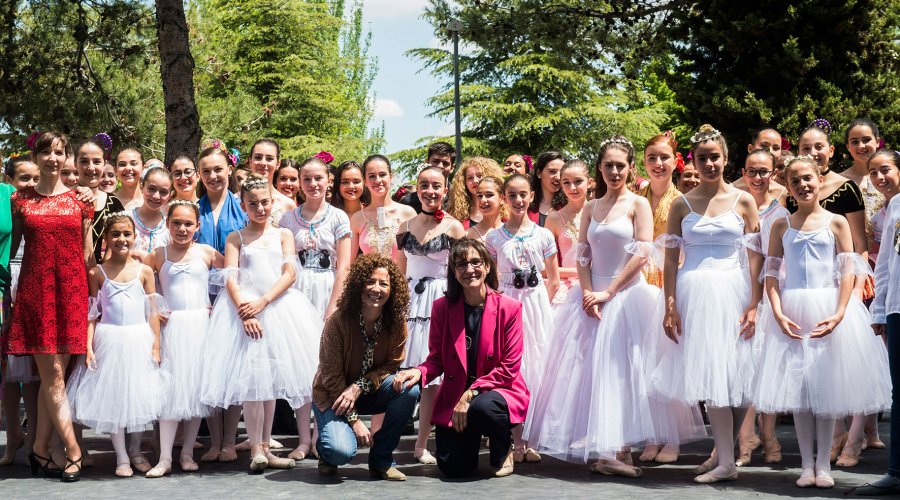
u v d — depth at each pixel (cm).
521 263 506
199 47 1780
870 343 430
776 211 498
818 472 421
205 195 559
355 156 3397
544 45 1356
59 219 459
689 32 1593
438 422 456
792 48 1462
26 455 518
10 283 468
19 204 462
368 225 581
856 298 438
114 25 1276
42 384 454
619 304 461
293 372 474
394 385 446
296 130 3550
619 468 446
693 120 1600
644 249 459
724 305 437
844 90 1514
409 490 416
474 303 466
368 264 450
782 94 1501
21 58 1294
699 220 452
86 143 529
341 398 448
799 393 419
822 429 424
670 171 542
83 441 581
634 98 1451
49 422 458
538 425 476
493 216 538
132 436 485
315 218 552
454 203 586
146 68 1374
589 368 460
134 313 471
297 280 541
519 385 464
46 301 451
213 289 522
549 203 599
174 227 489
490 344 458
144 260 505
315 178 546
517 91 3206
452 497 398
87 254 479
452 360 456
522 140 3231
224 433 508
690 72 1642
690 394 427
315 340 494
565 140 3159
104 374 455
